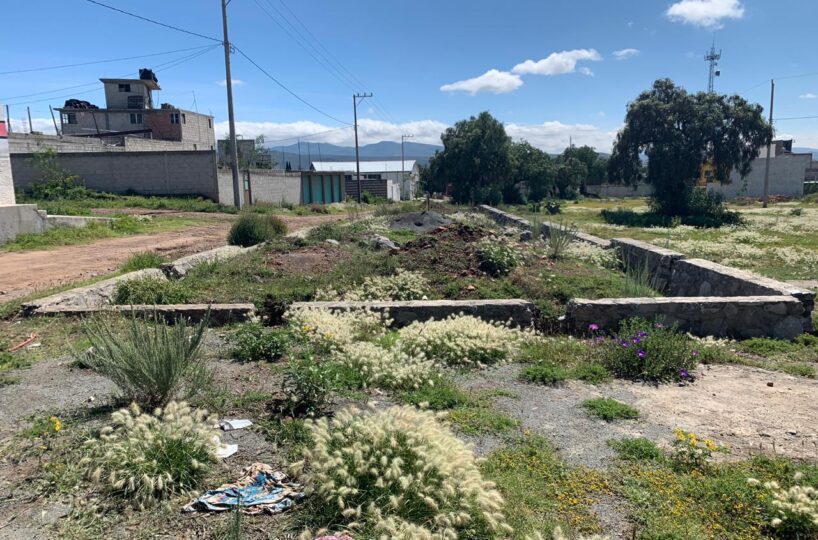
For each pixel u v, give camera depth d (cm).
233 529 256
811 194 4675
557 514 286
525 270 948
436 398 434
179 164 2941
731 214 2675
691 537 267
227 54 2538
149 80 4756
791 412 422
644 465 335
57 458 329
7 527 268
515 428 388
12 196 1544
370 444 295
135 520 275
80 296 735
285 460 332
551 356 552
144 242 1538
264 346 532
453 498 271
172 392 407
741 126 2777
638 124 2950
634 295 811
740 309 653
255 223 1411
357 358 492
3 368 489
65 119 4575
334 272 976
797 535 268
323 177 4469
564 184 5825
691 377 504
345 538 246
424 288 851
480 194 4131
